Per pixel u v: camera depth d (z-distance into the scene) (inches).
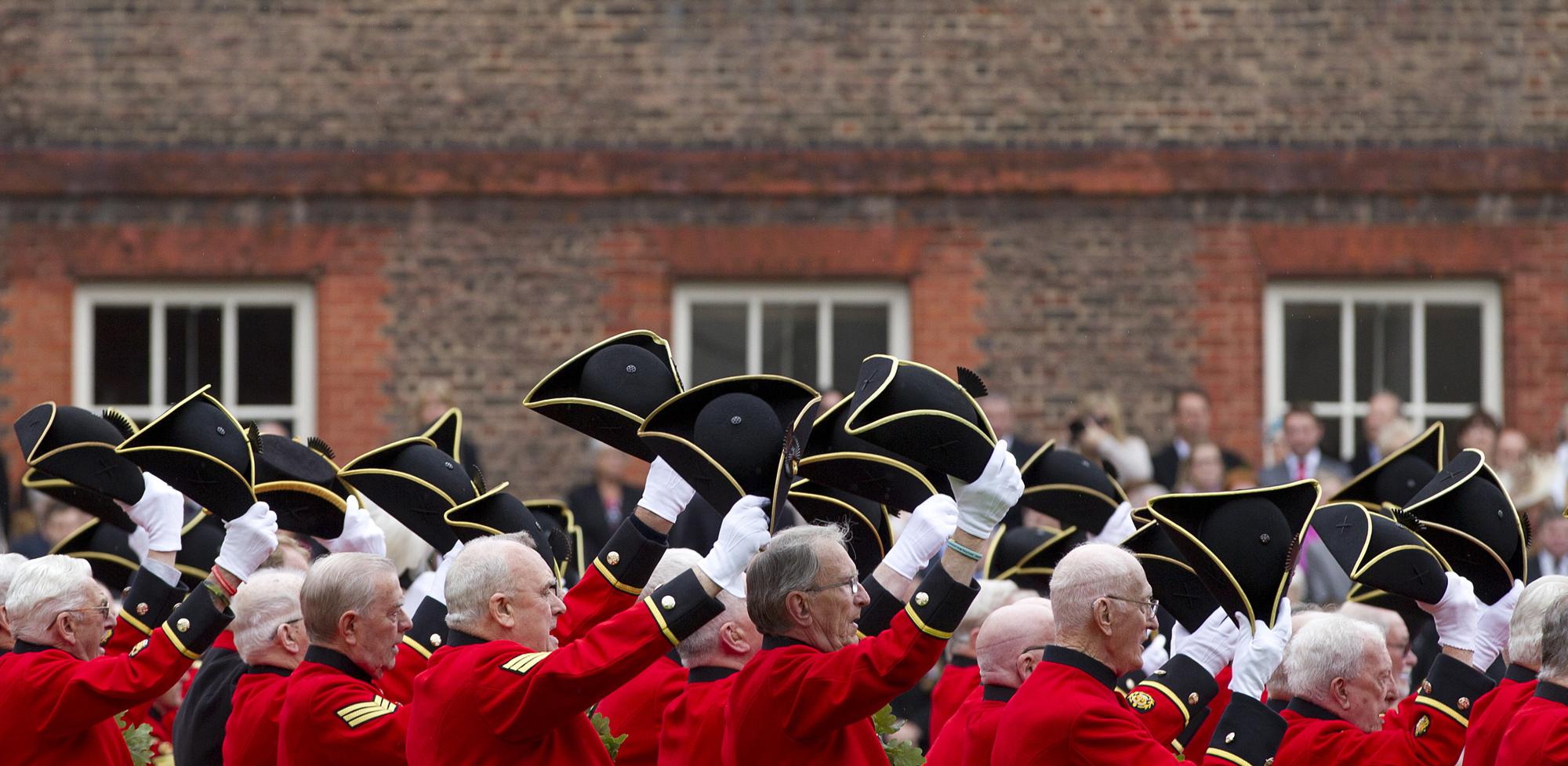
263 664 670.5
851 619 566.9
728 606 632.4
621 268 1662.2
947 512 570.9
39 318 1643.7
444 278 1656.0
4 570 676.7
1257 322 1670.8
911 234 1668.3
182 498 686.5
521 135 1658.5
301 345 1672.0
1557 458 1498.5
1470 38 1683.1
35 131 1643.7
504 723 546.3
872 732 592.1
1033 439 1660.9
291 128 1652.3
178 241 1649.9
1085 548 575.5
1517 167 1679.4
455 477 708.0
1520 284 1680.6
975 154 1663.4
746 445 554.9
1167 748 614.2
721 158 1662.2
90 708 633.0
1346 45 1678.2
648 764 677.3
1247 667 587.8
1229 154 1669.5
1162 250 1672.0
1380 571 677.3
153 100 1649.9
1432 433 781.3
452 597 576.1
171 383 1663.4
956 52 1668.3
